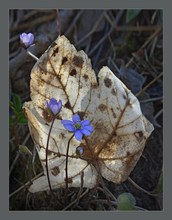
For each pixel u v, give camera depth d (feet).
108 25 2.28
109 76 1.61
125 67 2.12
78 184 1.65
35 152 1.77
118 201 1.65
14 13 2.28
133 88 2.05
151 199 1.80
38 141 1.61
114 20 2.28
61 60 1.62
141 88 2.06
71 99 1.63
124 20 2.28
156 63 2.17
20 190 1.83
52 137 1.61
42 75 1.62
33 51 2.02
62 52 1.62
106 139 1.62
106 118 1.62
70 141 1.62
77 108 1.63
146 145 1.89
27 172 1.82
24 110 1.59
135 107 1.60
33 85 1.63
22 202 1.81
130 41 2.24
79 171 1.64
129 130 1.61
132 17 2.20
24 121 1.86
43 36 2.01
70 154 1.63
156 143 1.91
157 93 2.06
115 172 1.63
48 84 1.63
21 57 2.07
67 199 1.72
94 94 1.62
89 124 1.63
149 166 1.86
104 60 2.18
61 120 1.61
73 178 1.64
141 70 2.15
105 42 2.24
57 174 1.64
